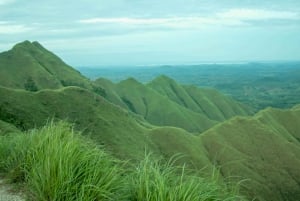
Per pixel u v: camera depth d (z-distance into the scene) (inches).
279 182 3693.4
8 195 187.0
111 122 3348.9
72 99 3390.7
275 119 5816.9
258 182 3479.3
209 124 7568.9
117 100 7844.5
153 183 161.9
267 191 3385.8
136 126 3617.1
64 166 177.9
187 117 7711.6
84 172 178.5
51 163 182.1
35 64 6279.5
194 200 152.9
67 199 168.4
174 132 3809.1
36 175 186.1
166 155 3462.1
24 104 3026.6
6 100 2952.8
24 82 5851.4
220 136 4195.4
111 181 171.8
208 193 159.3
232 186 169.2
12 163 222.5
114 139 3026.6
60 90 3442.4
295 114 5974.4
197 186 159.2
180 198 154.2
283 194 3575.3
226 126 4399.6
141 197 161.9
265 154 4092.0
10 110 2859.3
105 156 193.6
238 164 3688.5
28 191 190.7
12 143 241.8
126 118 3627.0
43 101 3216.0
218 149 3944.4
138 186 168.2
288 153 4136.3
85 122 3154.5
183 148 3634.4
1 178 211.5
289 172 3917.3
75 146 191.2
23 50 6697.8
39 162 192.4
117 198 169.5
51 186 174.2
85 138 219.0
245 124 4505.4
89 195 168.2
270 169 3873.0
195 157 3585.1
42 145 208.2
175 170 171.9
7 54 6412.4
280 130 5403.5
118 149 2881.4
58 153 187.0
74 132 223.1
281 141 4306.1
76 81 6638.8
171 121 7480.3
